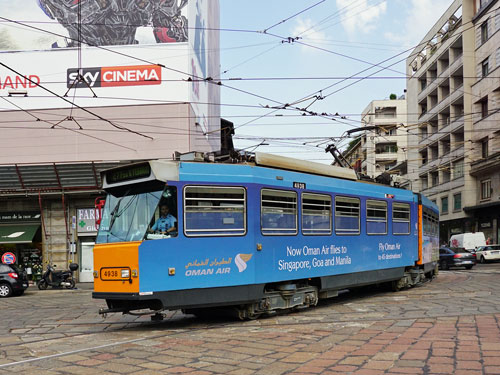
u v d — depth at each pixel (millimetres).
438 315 8844
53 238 22047
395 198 13367
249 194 8930
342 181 11250
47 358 6223
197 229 8336
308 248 10023
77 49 22234
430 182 48344
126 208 8391
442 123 45094
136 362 5871
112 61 22109
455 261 26641
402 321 8297
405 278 13914
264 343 6777
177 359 5965
